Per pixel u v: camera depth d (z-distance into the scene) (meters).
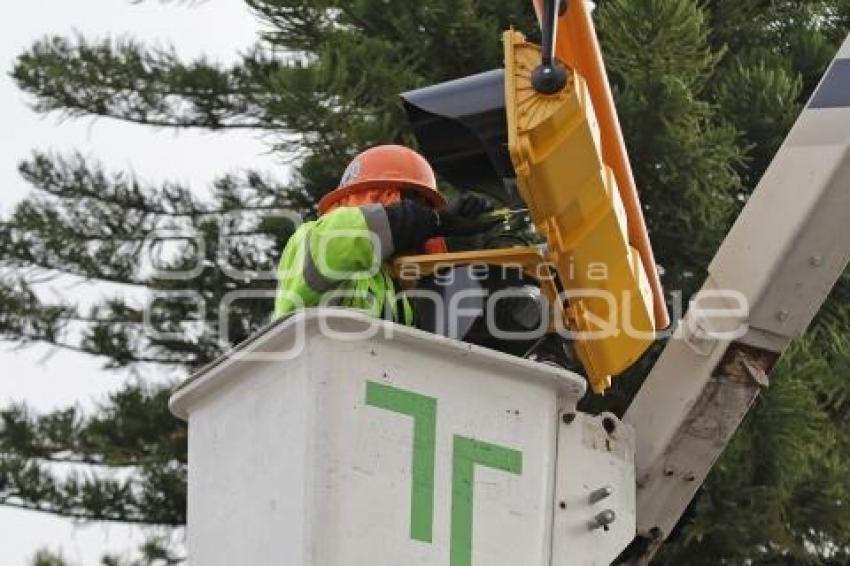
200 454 6.66
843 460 16.98
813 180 7.29
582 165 6.53
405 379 6.25
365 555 6.07
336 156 17.53
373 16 18.34
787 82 17.38
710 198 16.52
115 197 21.81
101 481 21.20
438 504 6.21
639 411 7.50
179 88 21.02
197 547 6.56
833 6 18.88
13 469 21.08
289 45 18.78
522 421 6.43
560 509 6.63
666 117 16.25
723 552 16.34
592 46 6.73
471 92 6.80
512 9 18.34
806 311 7.40
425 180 8.09
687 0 15.97
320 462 6.08
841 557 16.73
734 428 7.44
